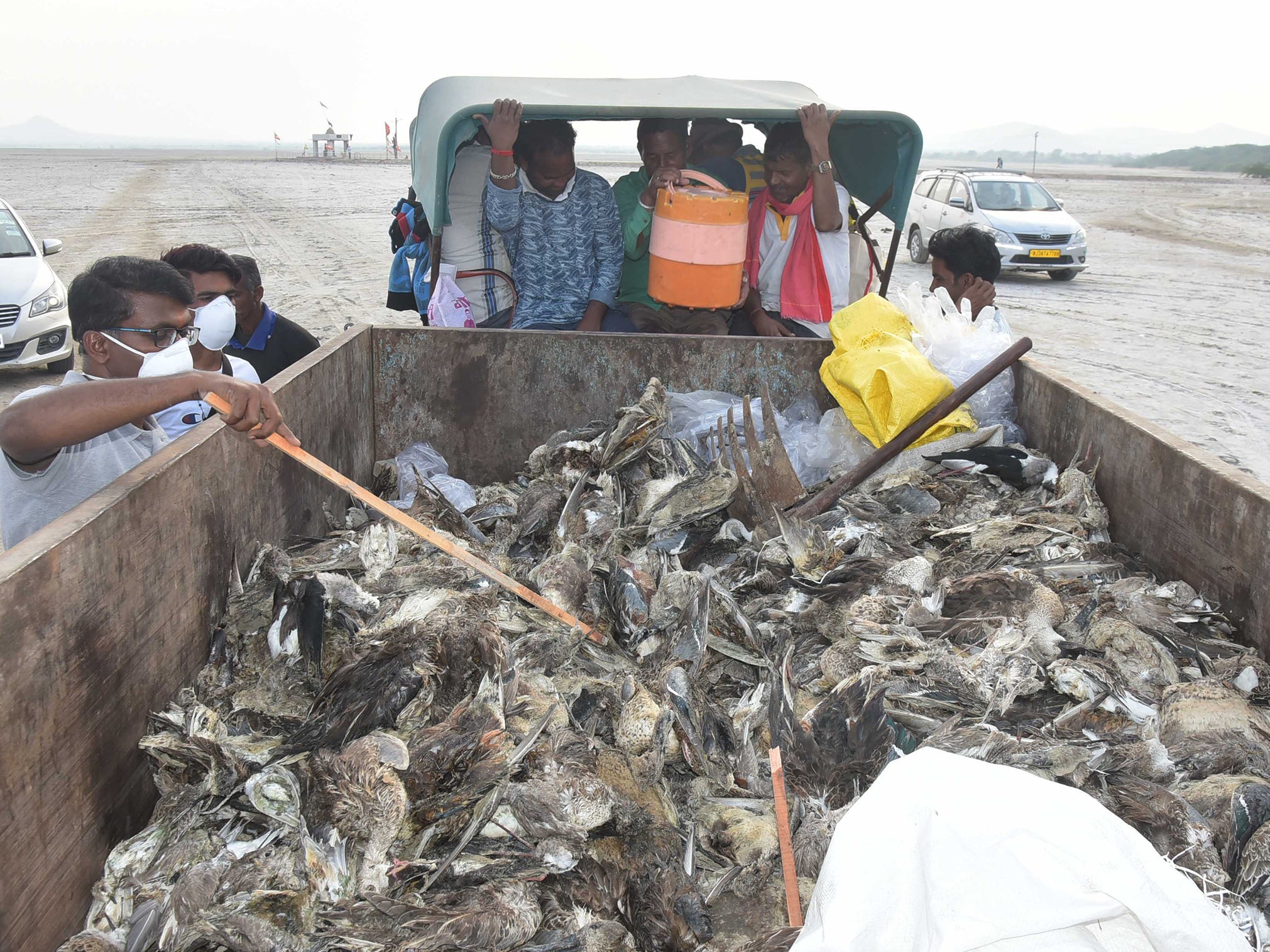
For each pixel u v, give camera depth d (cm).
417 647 256
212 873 215
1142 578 329
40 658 190
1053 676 280
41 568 189
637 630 315
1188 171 14938
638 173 645
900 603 318
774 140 583
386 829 214
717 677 313
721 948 220
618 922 213
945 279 564
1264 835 222
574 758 239
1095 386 1062
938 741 254
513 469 503
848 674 296
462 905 202
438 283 552
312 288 1633
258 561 304
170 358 288
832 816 238
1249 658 282
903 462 438
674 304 555
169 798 238
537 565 366
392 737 227
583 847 227
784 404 501
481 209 592
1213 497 309
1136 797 238
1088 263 2259
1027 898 172
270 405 253
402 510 429
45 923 194
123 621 225
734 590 355
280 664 280
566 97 558
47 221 2850
